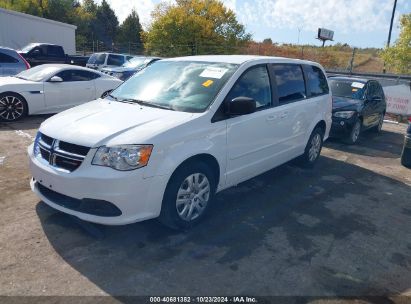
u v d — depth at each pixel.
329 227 4.20
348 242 3.87
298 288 3.04
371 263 3.50
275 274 3.21
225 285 3.03
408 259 3.63
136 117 3.74
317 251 3.64
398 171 6.73
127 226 3.86
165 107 4.07
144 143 3.30
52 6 48.44
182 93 4.24
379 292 3.07
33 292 2.81
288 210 4.57
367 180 6.05
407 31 19.25
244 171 4.53
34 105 8.79
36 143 3.83
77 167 3.33
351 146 8.58
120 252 3.40
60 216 3.96
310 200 4.96
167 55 33.88
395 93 13.48
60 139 3.46
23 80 9.03
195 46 34.03
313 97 5.97
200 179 3.90
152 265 3.23
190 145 3.64
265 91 4.79
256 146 4.61
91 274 3.06
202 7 34.84
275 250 3.60
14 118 8.56
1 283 2.88
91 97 9.88
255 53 34.88
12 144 6.66
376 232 4.16
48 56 17.55
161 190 3.45
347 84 9.48
